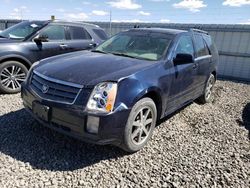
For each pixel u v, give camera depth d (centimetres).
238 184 298
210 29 1085
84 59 378
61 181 277
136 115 327
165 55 400
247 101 673
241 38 1018
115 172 301
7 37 614
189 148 375
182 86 437
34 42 590
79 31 695
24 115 438
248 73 1021
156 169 314
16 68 565
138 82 325
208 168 325
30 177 279
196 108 568
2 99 522
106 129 293
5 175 278
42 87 327
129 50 427
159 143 382
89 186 272
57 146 346
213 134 434
